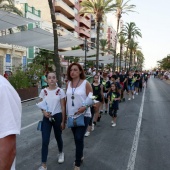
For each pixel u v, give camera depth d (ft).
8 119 4.78
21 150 20.31
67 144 22.29
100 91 29.45
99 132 27.04
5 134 4.70
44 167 15.96
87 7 104.22
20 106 5.18
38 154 19.40
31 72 54.44
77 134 15.65
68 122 15.65
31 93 51.47
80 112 15.42
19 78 48.70
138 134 26.35
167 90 97.25
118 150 20.80
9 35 59.47
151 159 18.81
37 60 114.83
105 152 20.22
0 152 4.63
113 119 30.50
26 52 119.55
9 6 72.33
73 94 15.69
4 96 4.84
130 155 19.57
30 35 59.93
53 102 16.60
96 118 30.09
